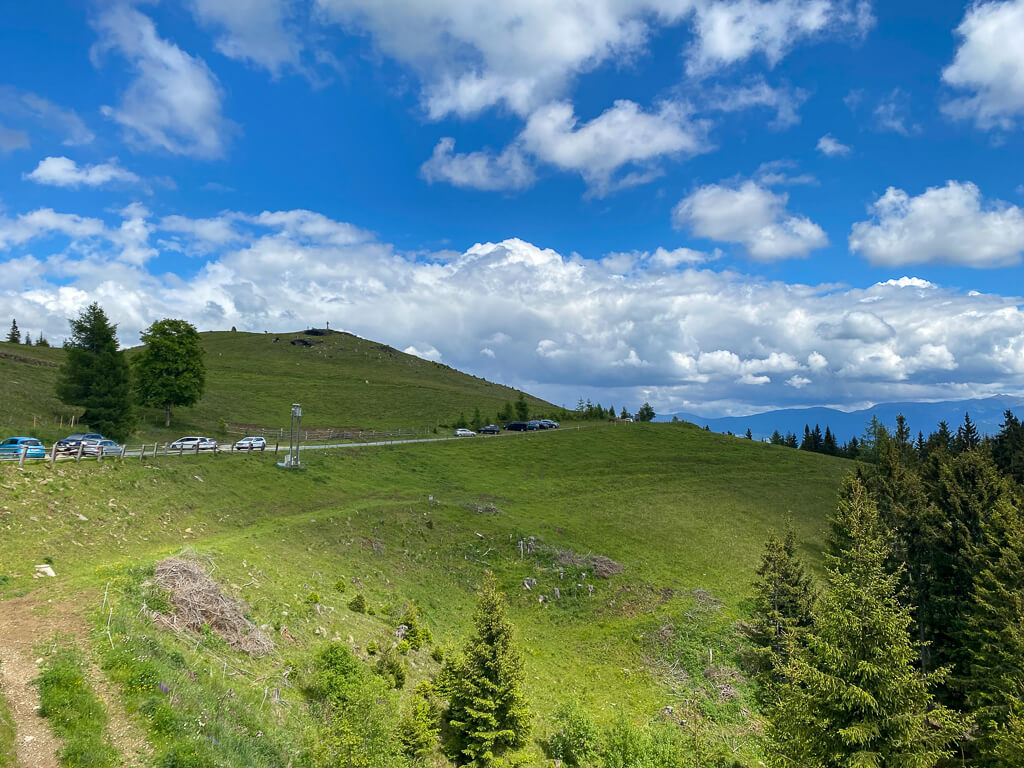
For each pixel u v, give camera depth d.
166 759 15.04
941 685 36.22
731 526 69.94
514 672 27.05
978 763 29.19
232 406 119.38
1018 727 24.53
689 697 37.66
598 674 40.78
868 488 56.34
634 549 60.41
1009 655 29.09
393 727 23.80
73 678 16.67
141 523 38.19
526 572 54.50
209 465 55.16
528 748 29.23
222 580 29.30
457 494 70.62
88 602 22.02
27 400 78.62
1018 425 81.44
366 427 120.62
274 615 28.45
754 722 35.03
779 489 86.12
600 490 79.94
